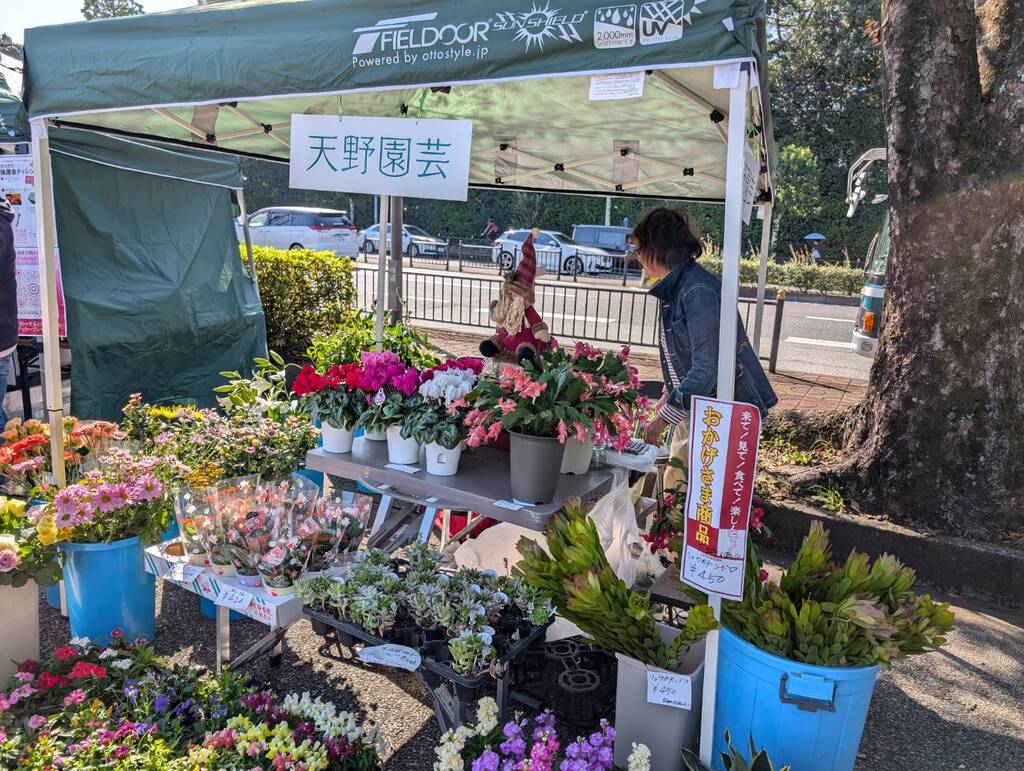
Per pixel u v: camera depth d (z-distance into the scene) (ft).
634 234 10.25
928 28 14.26
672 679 7.66
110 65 9.62
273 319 29.81
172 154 20.40
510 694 9.12
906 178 14.84
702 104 11.05
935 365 14.57
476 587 8.95
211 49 9.01
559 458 9.22
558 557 8.39
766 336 42.93
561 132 14.69
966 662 11.43
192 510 9.91
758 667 7.43
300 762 7.34
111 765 7.21
